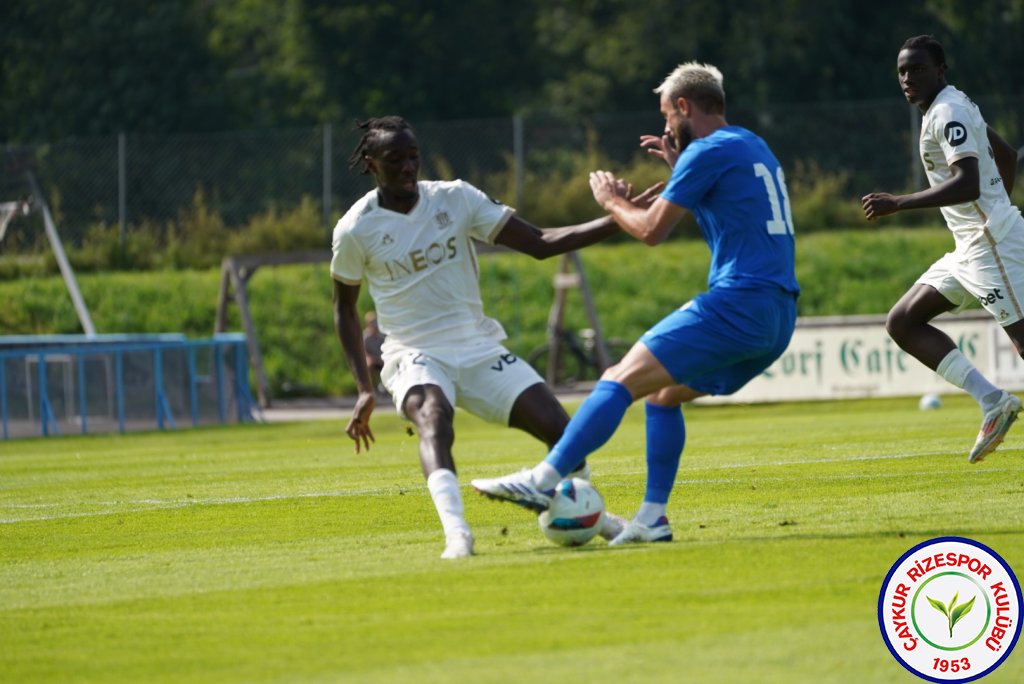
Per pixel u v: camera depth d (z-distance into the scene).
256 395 87.19
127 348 65.69
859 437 41.16
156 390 66.56
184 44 129.38
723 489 27.95
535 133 100.94
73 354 64.88
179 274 96.25
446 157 100.50
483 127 100.50
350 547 22.30
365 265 22.08
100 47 126.44
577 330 92.69
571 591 16.89
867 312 92.88
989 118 100.75
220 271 96.88
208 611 17.03
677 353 19.52
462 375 21.80
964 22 126.75
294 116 135.25
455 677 13.20
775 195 19.73
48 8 126.12
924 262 96.44
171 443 56.28
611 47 132.25
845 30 128.88
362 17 133.25
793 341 67.88
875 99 128.38
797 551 18.77
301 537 24.03
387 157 21.39
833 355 67.25
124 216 96.75
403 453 45.44
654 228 19.91
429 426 20.89
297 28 135.12
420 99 134.75
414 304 21.83
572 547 20.66
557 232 22.00
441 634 14.98
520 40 137.62
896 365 66.44
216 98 128.62
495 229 21.92
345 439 55.16
